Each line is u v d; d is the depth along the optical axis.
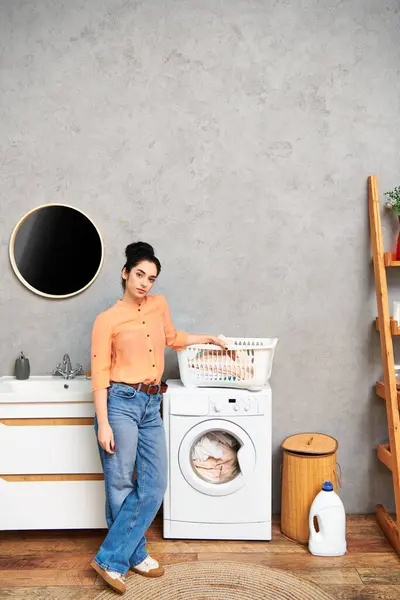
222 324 3.35
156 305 2.80
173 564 2.76
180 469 2.98
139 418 2.65
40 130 3.34
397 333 3.02
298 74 3.32
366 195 3.32
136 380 2.65
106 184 3.34
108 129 3.33
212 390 2.99
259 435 2.94
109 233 3.35
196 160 3.33
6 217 3.36
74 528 2.99
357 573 2.66
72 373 3.27
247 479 2.96
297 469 3.00
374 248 3.21
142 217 3.34
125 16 3.32
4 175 3.35
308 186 3.33
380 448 3.26
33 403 2.95
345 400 3.36
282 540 3.02
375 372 3.35
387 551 2.88
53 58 3.33
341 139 3.32
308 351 3.36
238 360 2.97
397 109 3.32
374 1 3.31
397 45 3.31
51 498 2.98
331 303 3.35
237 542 2.99
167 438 2.98
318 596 2.47
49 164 3.35
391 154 3.32
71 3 3.33
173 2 3.32
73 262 3.34
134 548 2.60
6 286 3.36
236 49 3.31
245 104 3.32
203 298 3.35
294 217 3.34
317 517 2.87
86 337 3.36
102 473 2.97
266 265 3.34
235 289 3.35
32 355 3.37
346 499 3.36
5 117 3.35
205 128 3.32
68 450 2.97
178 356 3.07
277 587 2.54
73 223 3.34
